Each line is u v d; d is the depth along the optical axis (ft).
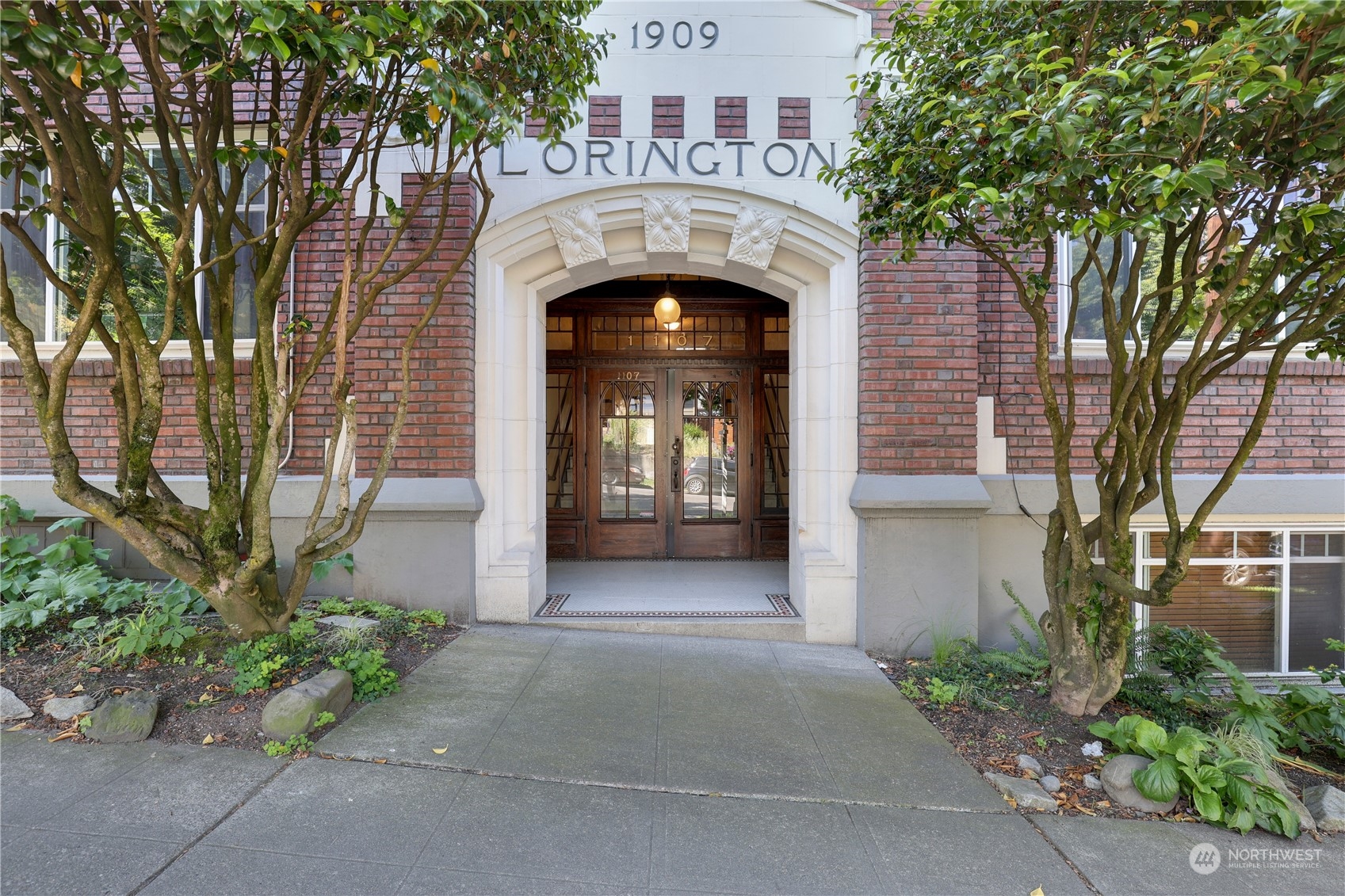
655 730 11.24
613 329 25.05
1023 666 13.99
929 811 9.17
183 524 11.35
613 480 25.04
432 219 16.74
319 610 15.69
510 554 17.48
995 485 17.12
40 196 18.42
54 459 9.96
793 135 17.30
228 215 11.42
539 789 9.24
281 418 11.38
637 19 17.29
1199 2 9.17
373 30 8.69
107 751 9.67
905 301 16.35
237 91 17.60
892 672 14.80
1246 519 17.94
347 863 7.54
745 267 17.75
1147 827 9.02
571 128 17.16
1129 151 8.49
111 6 8.71
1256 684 17.85
